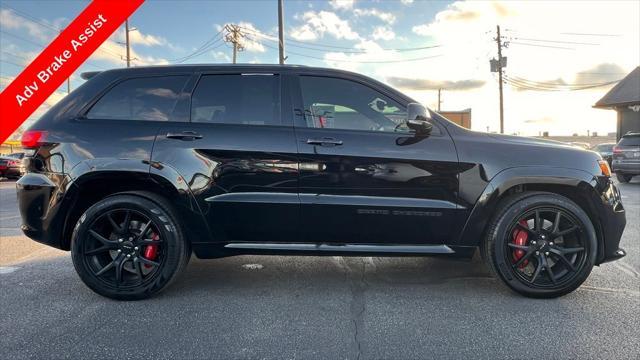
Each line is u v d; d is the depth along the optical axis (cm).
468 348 262
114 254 344
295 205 327
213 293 353
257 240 338
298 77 348
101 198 347
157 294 349
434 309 320
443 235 333
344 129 337
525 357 252
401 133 335
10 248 502
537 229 332
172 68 353
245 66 352
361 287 367
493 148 334
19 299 339
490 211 332
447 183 328
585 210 345
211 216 330
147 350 259
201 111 341
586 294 348
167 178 324
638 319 301
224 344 267
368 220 329
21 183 335
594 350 259
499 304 329
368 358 251
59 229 335
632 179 1452
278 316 308
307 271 410
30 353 255
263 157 326
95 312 314
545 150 337
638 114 2153
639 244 505
